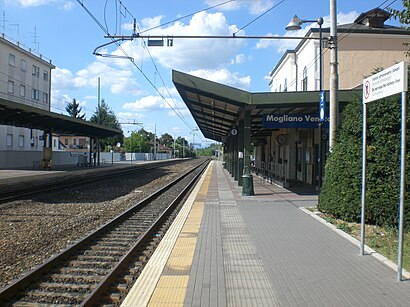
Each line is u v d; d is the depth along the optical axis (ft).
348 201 33.81
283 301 16.83
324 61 80.23
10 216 41.93
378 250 25.05
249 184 57.36
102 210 47.67
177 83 53.83
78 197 60.85
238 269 21.34
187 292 17.90
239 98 53.42
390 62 82.17
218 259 23.30
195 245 26.84
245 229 32.27
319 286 18.65
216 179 100.89
